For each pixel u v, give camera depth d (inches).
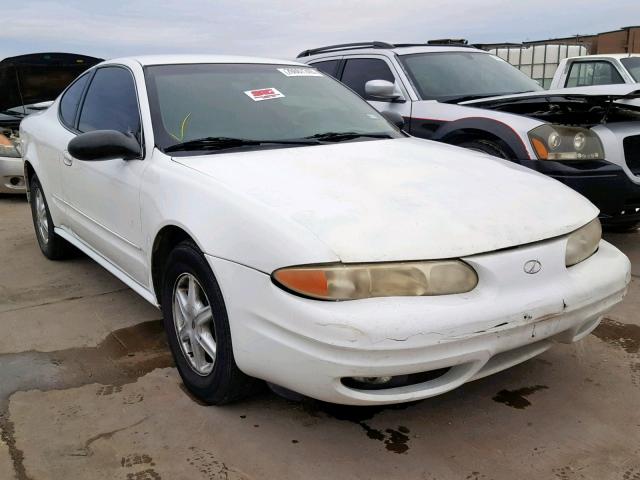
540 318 88.9
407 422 100.8
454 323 81.6
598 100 176.9
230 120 125.9
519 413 103.1
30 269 183.3
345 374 81.0
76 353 126.6
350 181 101.1
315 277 81.4
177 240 111.5
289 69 151.8
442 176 107.3
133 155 119.6
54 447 94.0
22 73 326.3
